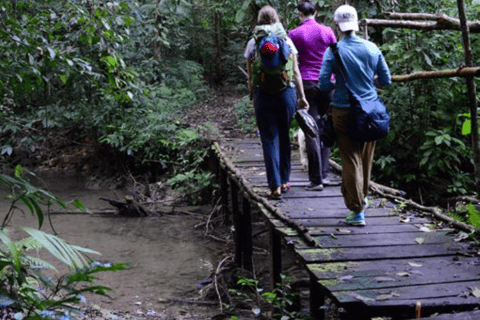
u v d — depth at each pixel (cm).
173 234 872
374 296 336
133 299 616
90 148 1270
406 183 838
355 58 449
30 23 472
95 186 1162
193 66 1502
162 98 1249
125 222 930
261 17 534
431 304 323
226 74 1784
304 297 609
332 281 362
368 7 927
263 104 541
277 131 563
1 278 277
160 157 1106
